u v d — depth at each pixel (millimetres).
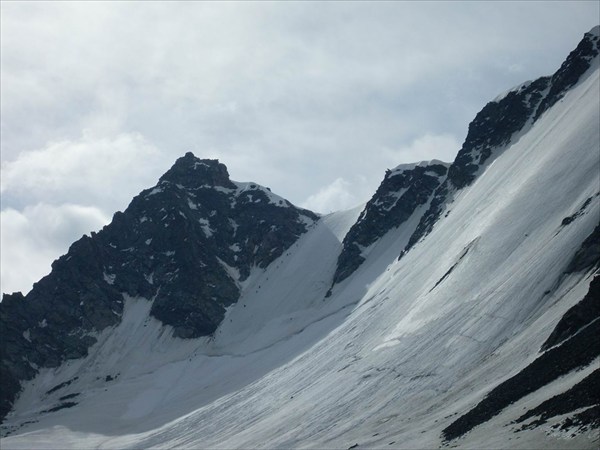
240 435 173500
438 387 132125
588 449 72938
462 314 153125
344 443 127562
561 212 157125
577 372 93812
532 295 135500
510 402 99062
